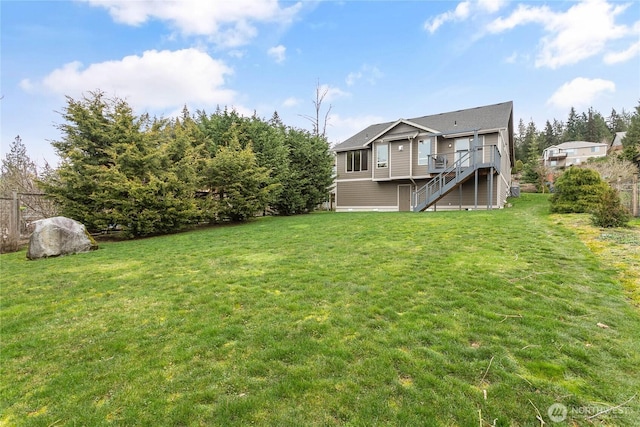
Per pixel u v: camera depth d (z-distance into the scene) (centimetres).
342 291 414
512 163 2923
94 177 1081
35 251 751
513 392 217
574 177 1089
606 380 227
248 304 385
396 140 1881
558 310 337
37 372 261
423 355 262
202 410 209
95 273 570
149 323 345
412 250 614
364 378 236
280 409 208
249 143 1445
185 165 1191
